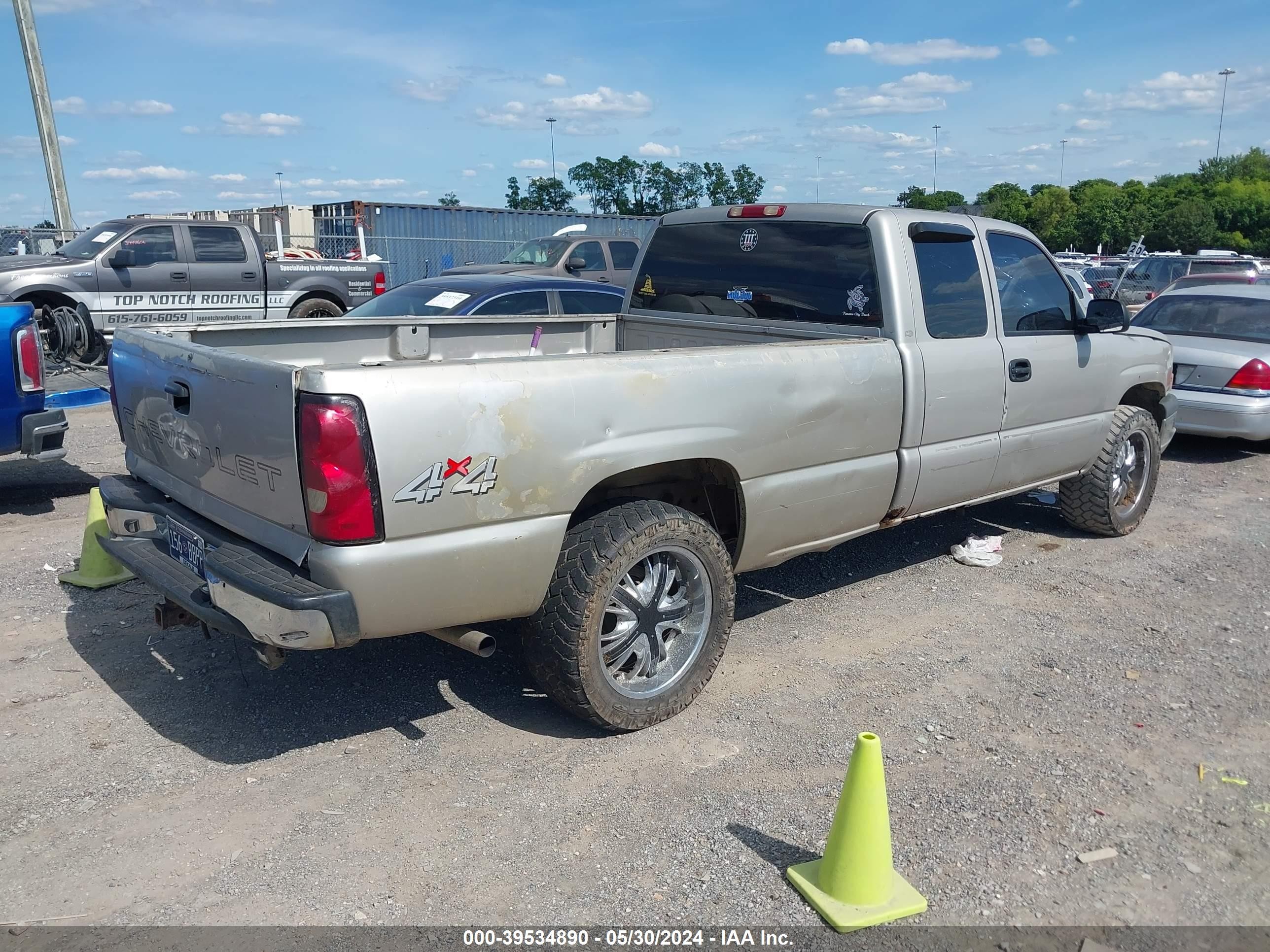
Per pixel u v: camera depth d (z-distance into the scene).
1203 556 6.41
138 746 3.81
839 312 4.99
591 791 3.54
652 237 6.13
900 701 4.28
